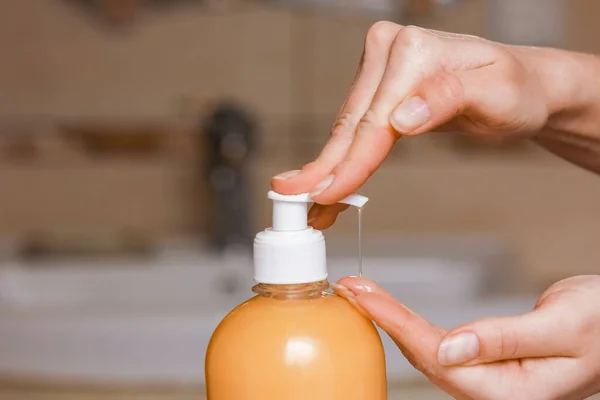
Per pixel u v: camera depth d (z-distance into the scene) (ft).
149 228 6.63
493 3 6.30
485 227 6.57
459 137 6.53
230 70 6.52
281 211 2.57
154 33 6.50
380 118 2.62
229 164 5.83
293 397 2.50
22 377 4.25
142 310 4.47
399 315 2.60
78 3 6.49
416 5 6.20
